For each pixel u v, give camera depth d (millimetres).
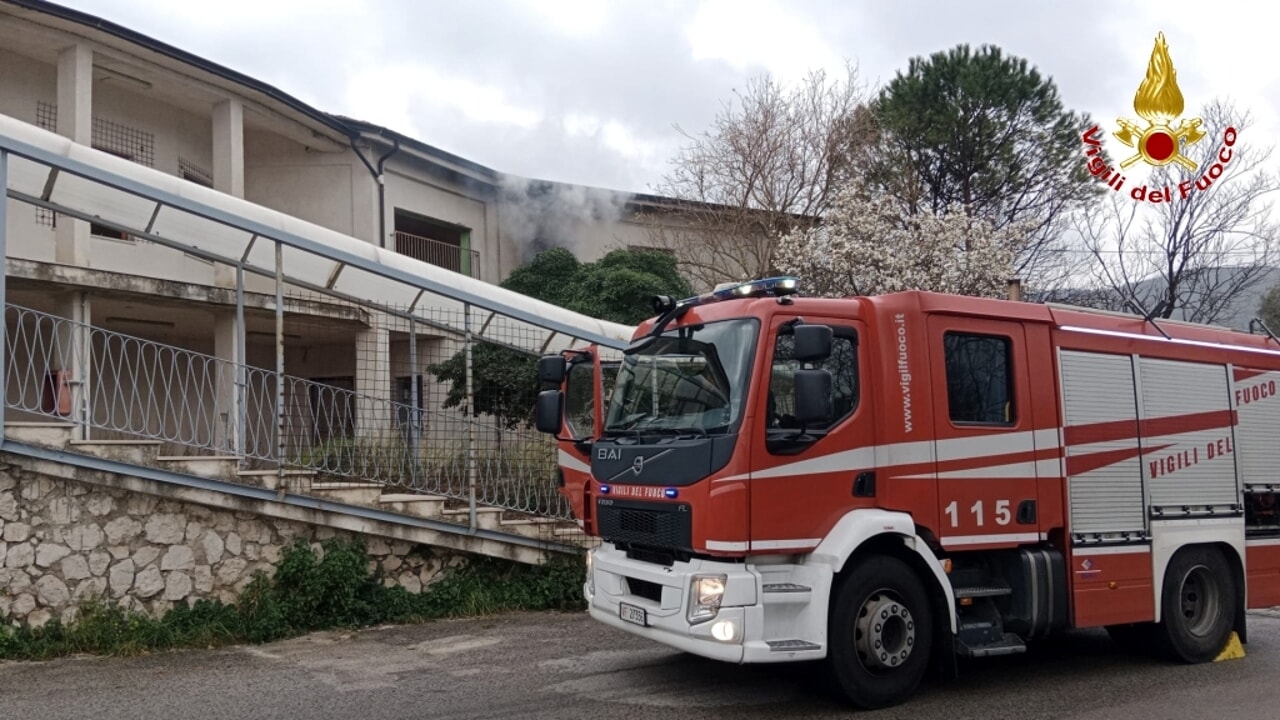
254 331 15492
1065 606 7168
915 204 23906
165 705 6520
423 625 9242
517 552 10188
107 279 12672
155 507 8398
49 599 7938
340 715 6324
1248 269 22312
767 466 6117
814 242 19266
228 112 15977
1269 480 8570
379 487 9508
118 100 15312
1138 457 7680
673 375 6793
